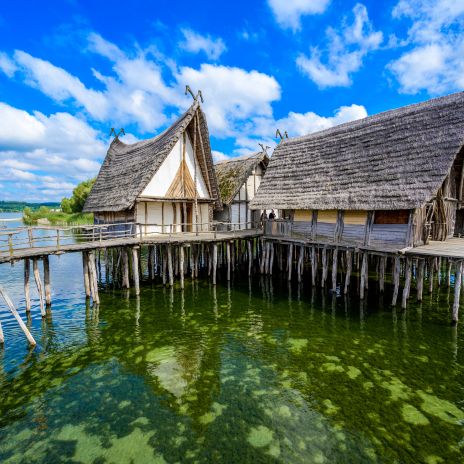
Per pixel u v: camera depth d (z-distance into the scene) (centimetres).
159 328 1179
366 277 1586
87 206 2370
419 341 1048
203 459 579
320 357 950
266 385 808
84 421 686
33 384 821
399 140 1465
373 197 1352
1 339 1038
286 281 1828
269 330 1155
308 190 1680
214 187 2186
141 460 581
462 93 1390
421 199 1195
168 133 2086
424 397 750
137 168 2027
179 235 1858
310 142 1959
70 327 1186
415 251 1226
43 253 1250
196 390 791
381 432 638
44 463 578
